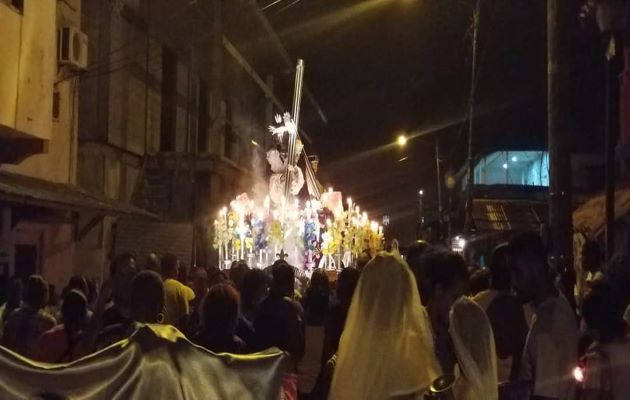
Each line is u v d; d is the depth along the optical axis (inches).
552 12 472.1
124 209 747.4
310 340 321.1
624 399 201.2
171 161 1008.9
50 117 628.4
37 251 719.1
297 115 800.9
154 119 1034.1
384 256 192.1
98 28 861.8
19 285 400.2
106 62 861.8
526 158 1557.6
